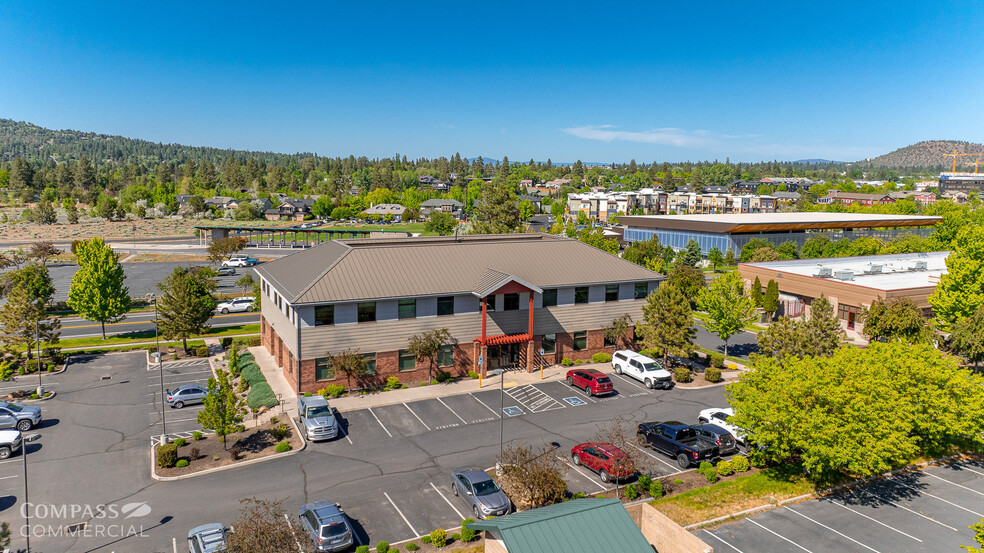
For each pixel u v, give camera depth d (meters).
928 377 32.44
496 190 139.62
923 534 27.56
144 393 46.06
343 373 45.66
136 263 120.00
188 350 57.72
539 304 51.88
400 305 46.97
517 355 52.41
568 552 20.58
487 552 22.80
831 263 88.00
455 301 48.91
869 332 55.41
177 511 28.92
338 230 148.12
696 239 135.38
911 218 142.00
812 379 30.02
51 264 116.56
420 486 31.77
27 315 51.25
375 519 28.53
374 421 40.56
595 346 55.03
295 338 44.50
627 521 22.12
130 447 36.31
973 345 48.47
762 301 76.44
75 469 33.28
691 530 27.72
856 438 28.80
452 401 44.44
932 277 71.19
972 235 57.06
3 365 45.72
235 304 78.12
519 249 55.75
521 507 29.20
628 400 45.03
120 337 63.34
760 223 125.62
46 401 44.00
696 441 35.22
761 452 34.22
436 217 150.38
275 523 22.75
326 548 25.02
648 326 51.91
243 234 172.75
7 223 197.00
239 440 37.19
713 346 62.09
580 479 32.62
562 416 41.78
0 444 34.34
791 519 28.75
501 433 34.19
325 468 33.69
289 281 49.34
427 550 25.97
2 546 23.14
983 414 32.47
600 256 57.53
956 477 33.47
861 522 28.56
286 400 43.97
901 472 33.94
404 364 47.88
